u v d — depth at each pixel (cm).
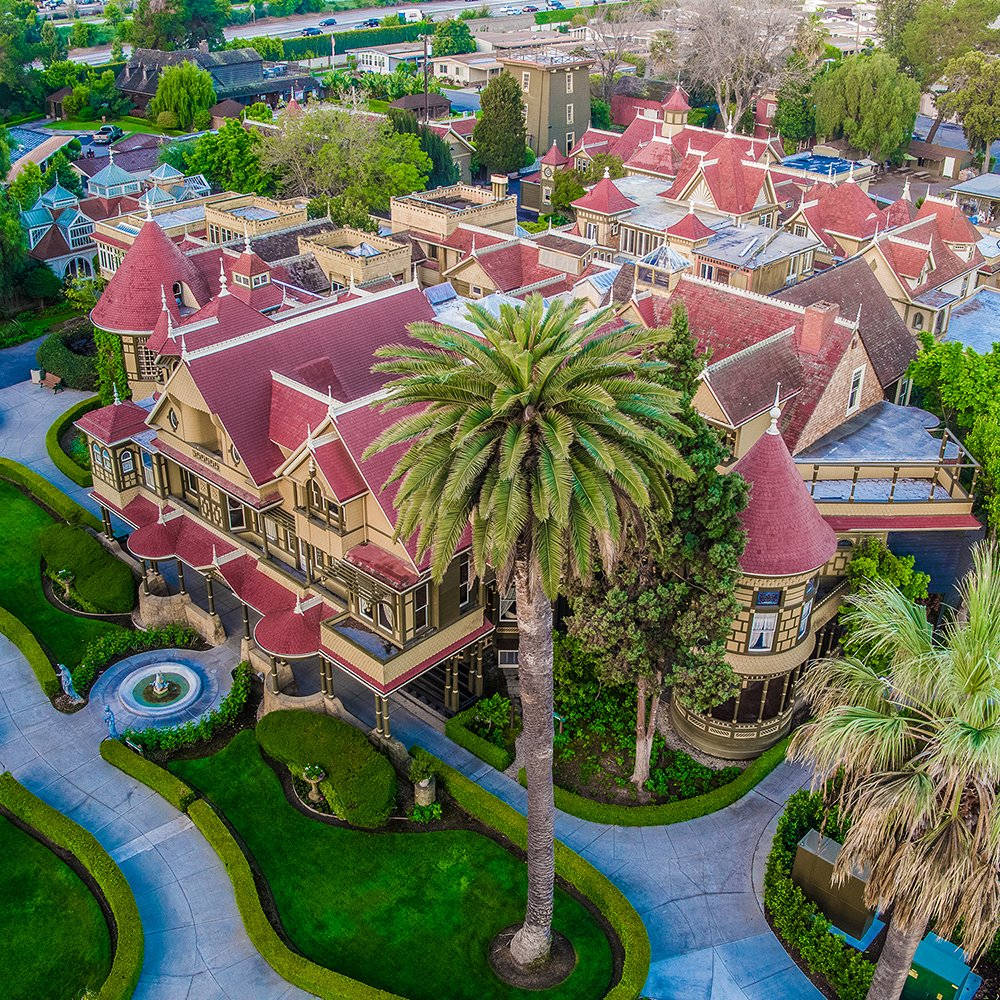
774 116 14338
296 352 5012
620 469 3150
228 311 5656
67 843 4197
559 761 4609
